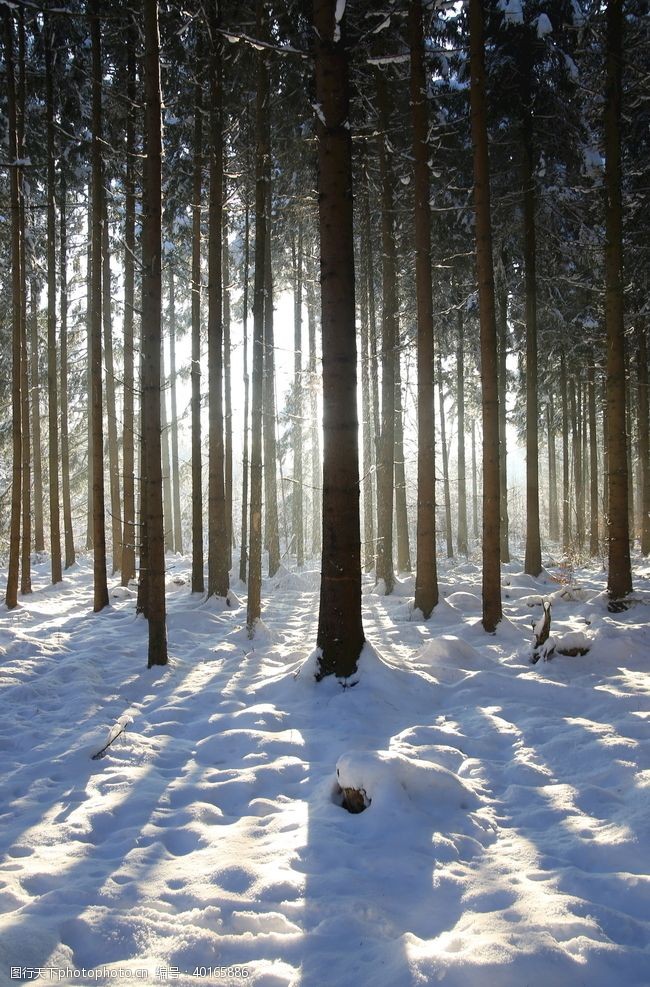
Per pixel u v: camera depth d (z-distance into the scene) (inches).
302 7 415.5
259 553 389.4
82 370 965.8
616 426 399.2
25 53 503.5
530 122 565.9
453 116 552.4
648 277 625.6
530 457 579.5
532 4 530.3
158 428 297.3
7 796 169.0
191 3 419.5
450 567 717.9
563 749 187.5
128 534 576.4
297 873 123.7
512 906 112.5
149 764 188.4
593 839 135.2
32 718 233.5
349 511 253.6
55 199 586.9
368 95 507.8
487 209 348.8
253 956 101.9
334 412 252.7
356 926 107.5
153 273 288.7
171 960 100.7
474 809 154.9
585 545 1016.2
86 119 560.1
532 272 576.7
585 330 727.7
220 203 457.1
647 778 158.7
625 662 281.6
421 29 375.6
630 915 109.9
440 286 676.7
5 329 741.3
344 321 252.2
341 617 251.9
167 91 521.3
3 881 123.1
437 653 292.5
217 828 147.6
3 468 977.5
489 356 355.3
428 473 414.0
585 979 94.0
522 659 297.3
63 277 666.8
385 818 142.5
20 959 97.5
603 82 431.2
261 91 405.1
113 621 419.5
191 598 494.6
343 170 251.8
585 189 464.8
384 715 222.4
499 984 91.7
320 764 183.0
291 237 741.3
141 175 498.6
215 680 280.2
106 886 121.1
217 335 475.8
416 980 92.4
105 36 446.9
